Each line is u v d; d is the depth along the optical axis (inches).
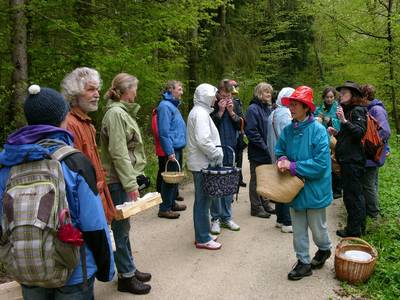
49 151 79.7
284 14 756.6
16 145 78.5
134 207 129.6
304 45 830.5
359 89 190.2
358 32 551.5
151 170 316.8
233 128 229.3
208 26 569.3
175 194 242.8
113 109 131.5
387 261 168.6
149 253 183.3
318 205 151.9
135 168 139.0
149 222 223.5
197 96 176.9
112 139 129.5
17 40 267.4
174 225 219.1
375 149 199.8
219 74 572.7
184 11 338.3
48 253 76.0
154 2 334.6
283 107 209.0
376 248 181.9
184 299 144.9
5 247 79.7
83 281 83.1
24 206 75.9
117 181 135.6
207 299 145.0
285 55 762.2
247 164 390.6
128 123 132.6
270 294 148.4
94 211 81.9
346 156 189.8
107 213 121.9
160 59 378.3
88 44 296.2
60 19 293.6
